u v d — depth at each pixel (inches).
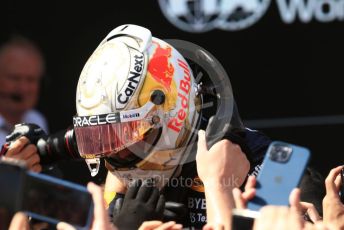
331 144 454.0
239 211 180.5
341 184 254.4
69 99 438.3
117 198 274.1
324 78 451.5
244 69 446.9
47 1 435.2
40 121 434.3
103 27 438.6
